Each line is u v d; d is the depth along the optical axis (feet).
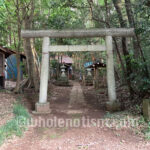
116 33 20.63
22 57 44.06
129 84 22.08
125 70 24.61
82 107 23.29
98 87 40.83
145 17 16.94
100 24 27.07
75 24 30.27
